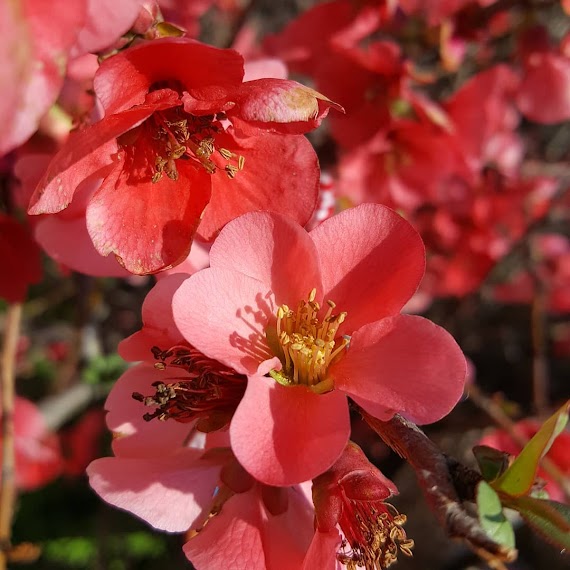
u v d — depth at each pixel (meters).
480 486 0.14
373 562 0.15
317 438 0.14
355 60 0.25
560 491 0.25
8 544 0.20
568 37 0.27
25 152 0.20
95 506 0.47
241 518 0.16
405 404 0.14
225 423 0.16
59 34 0.13
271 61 0.19
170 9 0.25
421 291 0.37
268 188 0.17
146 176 0.16
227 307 0.15
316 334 0.16
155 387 0.16
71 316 0.48
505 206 0.36
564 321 0.49
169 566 0.43
